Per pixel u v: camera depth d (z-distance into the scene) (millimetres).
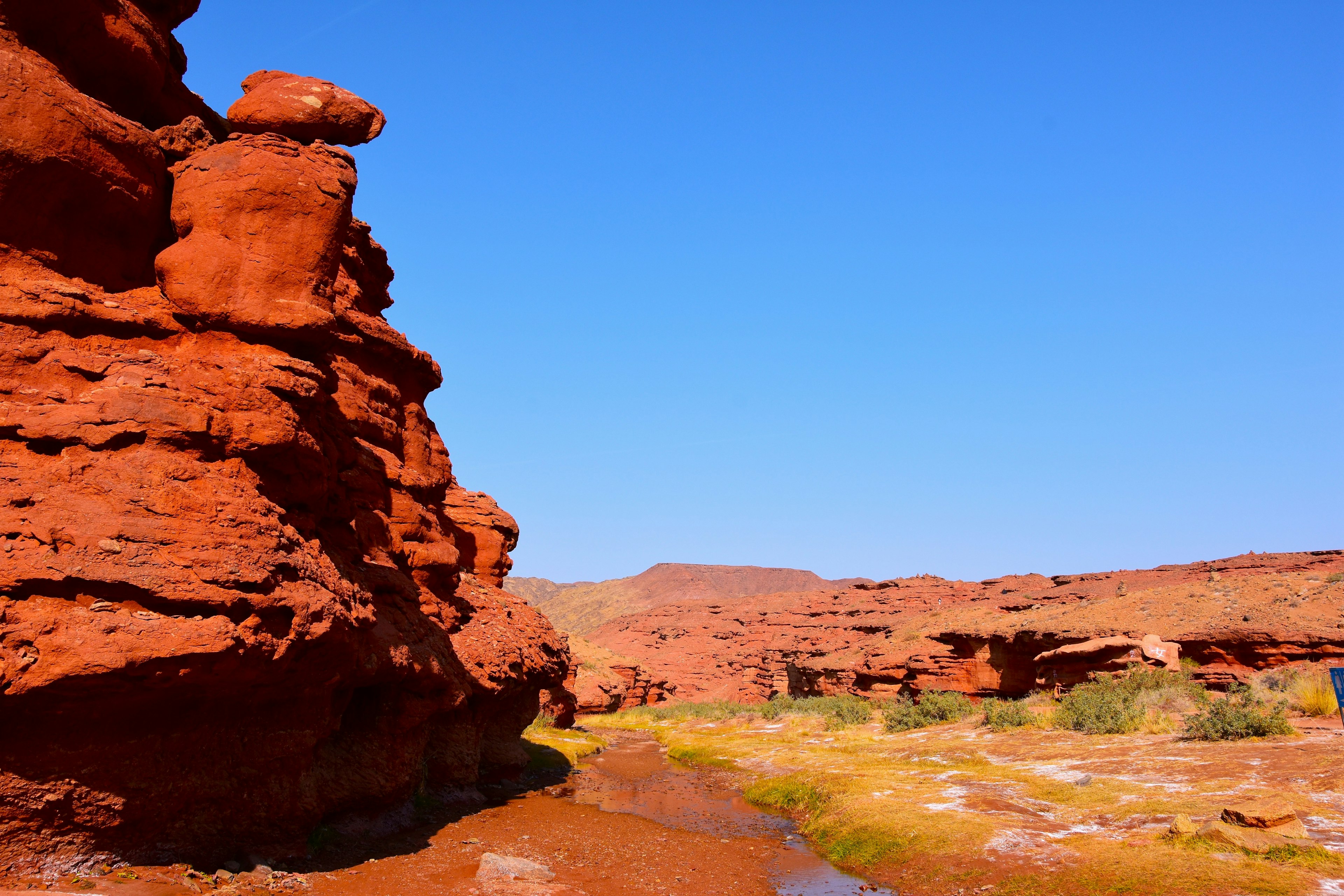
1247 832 15398
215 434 12820
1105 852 16047
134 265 14625
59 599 10938
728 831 24047
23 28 13406
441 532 24844
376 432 23328
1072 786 22172
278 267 14656
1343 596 42250
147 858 12273
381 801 18594
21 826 10891
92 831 11516
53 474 11430
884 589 132750
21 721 10734
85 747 11250
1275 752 21969
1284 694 29562
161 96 16734
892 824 20547
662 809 27219
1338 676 17672
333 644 14172
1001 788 23375
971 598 111188
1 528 10789
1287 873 13609
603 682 81125
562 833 21438
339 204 15578
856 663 69250
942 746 33562
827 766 32250
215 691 12258
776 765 35656
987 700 40656
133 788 11812
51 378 12180
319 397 15352
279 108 16906
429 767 23078
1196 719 26719
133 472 11844
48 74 12812
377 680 17359
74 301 12734
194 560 11742
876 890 17531
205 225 14477
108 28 14680
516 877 15750
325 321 14883
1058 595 85125
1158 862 14844
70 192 13078
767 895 17156
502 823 21906
